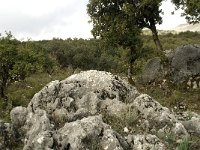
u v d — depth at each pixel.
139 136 11.77
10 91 24.16
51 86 14.32
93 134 11.30
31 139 11.98
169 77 26.28
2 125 12.87
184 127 13.16
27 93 22.84
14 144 12.72
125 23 26.03
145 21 27.14
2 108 19.61
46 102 13.98
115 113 13.38
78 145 10.97
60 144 11.23
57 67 36.44
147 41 61.22
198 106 21.06
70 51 46.28
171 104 21.23
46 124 12.38
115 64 44.62
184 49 27.22
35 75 30.78
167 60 26.98
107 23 27.00
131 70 28.08
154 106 13.31
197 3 22.12
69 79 14.97
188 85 25.31
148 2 24.09
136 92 14.90
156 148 11.26
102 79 14.70
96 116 12.38
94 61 44.97
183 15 24.17
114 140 11.06
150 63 28.61
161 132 12.27
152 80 27.17
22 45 23.95
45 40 58.97
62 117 13.31
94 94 14.01
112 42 26.84
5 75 21.70
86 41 59.12
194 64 26.31
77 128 11.49
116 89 14.41
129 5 25.20
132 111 13.34
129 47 27.70
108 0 26.69
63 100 13.96
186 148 11.20
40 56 23.61
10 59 21.23
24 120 13.71
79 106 13.81
